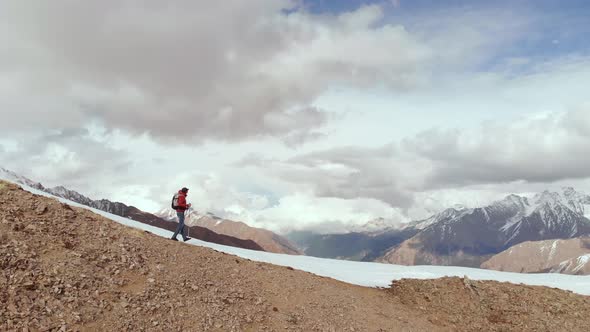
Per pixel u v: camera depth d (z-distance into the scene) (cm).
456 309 2081
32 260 1166
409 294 2222
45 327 948
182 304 1261
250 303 1434
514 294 2253
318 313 1540
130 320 1090
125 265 1366
